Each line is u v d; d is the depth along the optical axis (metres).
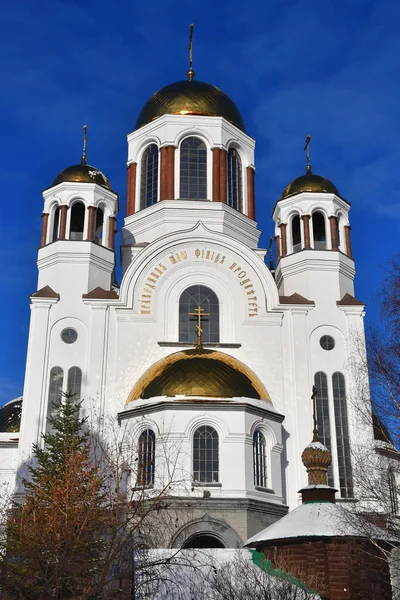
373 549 27.61
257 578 25.27
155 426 36.53
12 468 43.59
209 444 36.31
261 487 36.50
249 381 39.19
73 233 45.31
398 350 28.94
